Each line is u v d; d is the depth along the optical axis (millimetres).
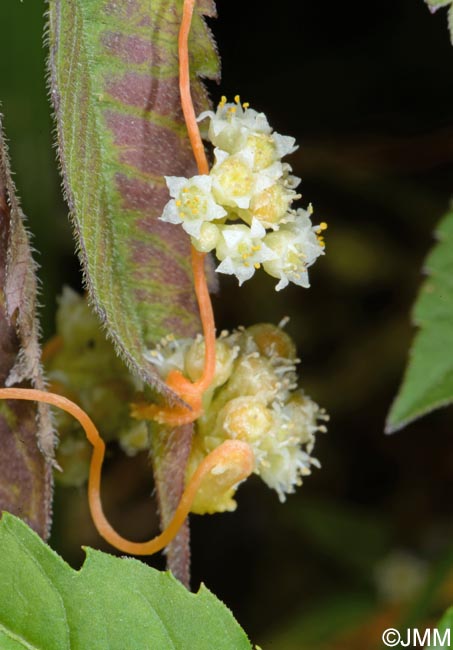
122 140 169
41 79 206
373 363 234
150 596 165
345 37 227
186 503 172
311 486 231
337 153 231
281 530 229
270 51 227
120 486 225
